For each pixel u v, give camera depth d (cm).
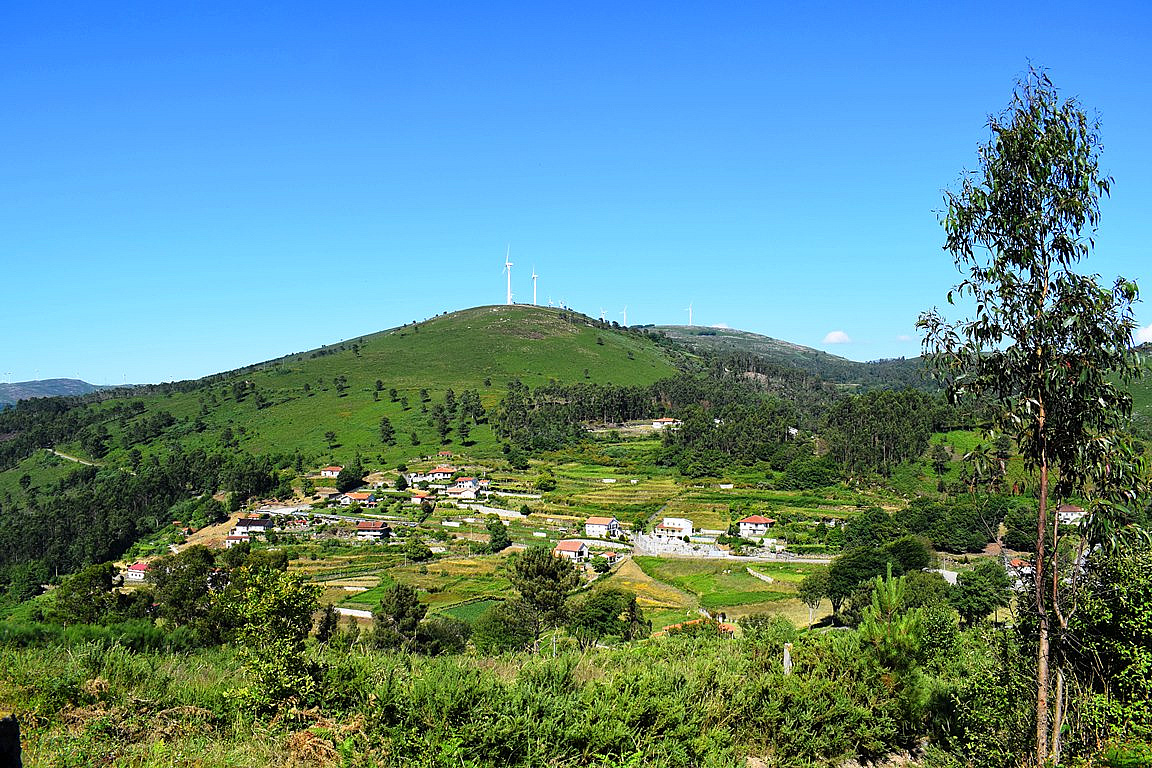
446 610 6531
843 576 6062
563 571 4694
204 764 991
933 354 947
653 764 1085
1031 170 897
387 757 1035
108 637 1828
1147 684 1017
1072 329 865
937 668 1516
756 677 1435
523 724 1062
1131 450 837
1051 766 927
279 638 1266
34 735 1041
